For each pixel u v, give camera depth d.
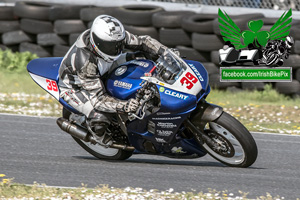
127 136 20.55
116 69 20.00
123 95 19.31
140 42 20.14
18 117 29.70
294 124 30.23
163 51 19.88
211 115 18.92
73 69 19.39
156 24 39.41
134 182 18.94
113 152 22.38
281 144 25.83
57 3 45.31
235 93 37.69
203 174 19.95
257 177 19.73
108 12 40.69
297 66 36.25
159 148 20.39
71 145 24.80
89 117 19.89
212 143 19.45
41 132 26.81
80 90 19.97
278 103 35.75
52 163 21.41
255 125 29.77
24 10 43.38
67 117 22.12
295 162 22.62
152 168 20.91
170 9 42.38
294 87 36.50
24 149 23.58
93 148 22.70
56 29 42.31
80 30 41.72
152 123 19.58
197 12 41.47
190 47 39.00
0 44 45.94
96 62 18.92
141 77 18.47
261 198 16.97
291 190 18.41
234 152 19.70
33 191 17.28
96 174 19.92
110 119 20.12
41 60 22.62
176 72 18.81
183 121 19.38
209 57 38.34
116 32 18.27
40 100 34.56
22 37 44.56
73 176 19.61
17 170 20.25
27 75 41.81
